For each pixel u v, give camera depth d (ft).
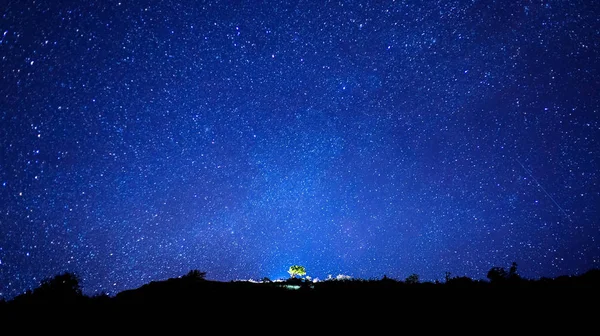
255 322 20.61
